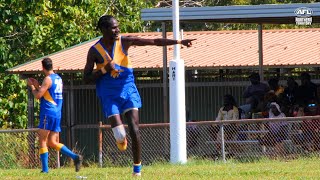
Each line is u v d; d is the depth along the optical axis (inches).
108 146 2119.8
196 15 2224.4
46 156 1504.7
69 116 2881.4
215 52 2962.6
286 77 3002.0
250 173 1386.6
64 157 2256.4
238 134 2073.1
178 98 1930.4
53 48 3272.6
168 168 1573.6
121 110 1224.2
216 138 2089.1
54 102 1501.0
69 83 2898.6
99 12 3491.6
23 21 3171.8
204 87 2933.1
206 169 1513.3
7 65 3139.8
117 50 1208.2
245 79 2923.2
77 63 2815.0
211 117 2925.7
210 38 3166.8
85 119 2878.9
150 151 2182.6
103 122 2876.5
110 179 1249.4
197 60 2859.3
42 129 1494.8
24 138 2188.7
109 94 1205.1
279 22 2544.3
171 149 1934.1
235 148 2030.0
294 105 2309.3
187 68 2778.1
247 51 2970.0
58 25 3348.9
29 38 3216.0
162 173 1382.9
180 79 1931.6
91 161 2258.9
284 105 2268.7
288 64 2780.5
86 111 2886.3
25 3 3179.1
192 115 2938.0
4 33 3161.9
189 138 2091.5
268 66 2770.7
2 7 3157.0
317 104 2284.7
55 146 1499.8
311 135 1999.3
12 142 2165.4
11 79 3088.1
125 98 1213.1
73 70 2736.2
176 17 1936.5
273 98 2244.1
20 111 3083.2
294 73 3061.0
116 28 1200.2
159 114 2903.5
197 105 2935.5
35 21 3203.7
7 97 3107.8
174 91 1930.4
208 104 2928.2
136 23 3666.3
